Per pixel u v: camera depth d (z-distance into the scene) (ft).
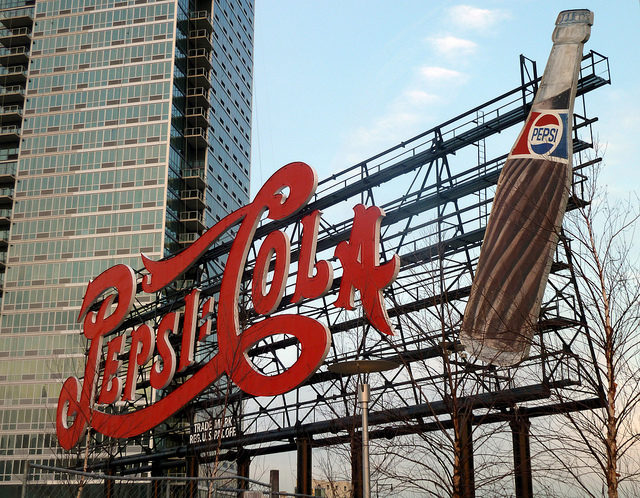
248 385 127.03
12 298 344.49
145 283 165.37
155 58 371.97
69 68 379.76
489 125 111.86
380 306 106.73
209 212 375.25
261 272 131.34
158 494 158.40
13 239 354.74
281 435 131.64
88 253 345.92
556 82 98.12
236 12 451.94
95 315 175.63
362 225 115.44
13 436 319.06
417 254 110.32
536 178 93.66
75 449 177.88
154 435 165.07
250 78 468.75
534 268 89.45
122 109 366.63
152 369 152.76
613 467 66.13
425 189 120.16
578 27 99.66
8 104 383.65
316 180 127.44
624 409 68.69
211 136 388.37
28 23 395.14
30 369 330.34
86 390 168.45
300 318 120.88
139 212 347.36
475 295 91.97
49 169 364.17
